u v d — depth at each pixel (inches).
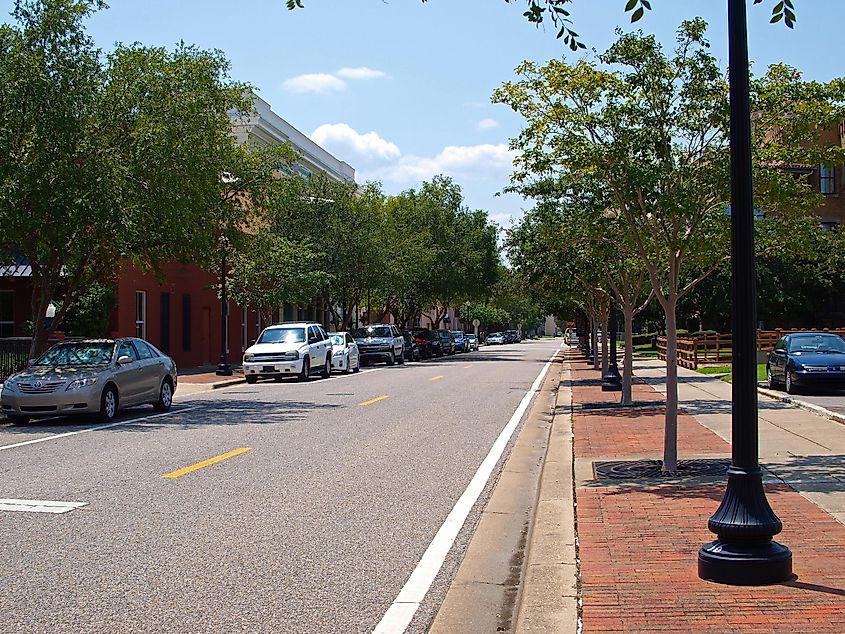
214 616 233.0
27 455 510.3
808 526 303.3
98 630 221.6
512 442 584.4
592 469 445.4
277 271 1424.7
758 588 235.9
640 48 409.1
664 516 330.3
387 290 2102.6
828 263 1624.0
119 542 310.0
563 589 249.6
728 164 395.9
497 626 232.4
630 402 775.1
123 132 764.6
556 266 853.8
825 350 904.9
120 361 716.0
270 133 2100.1
